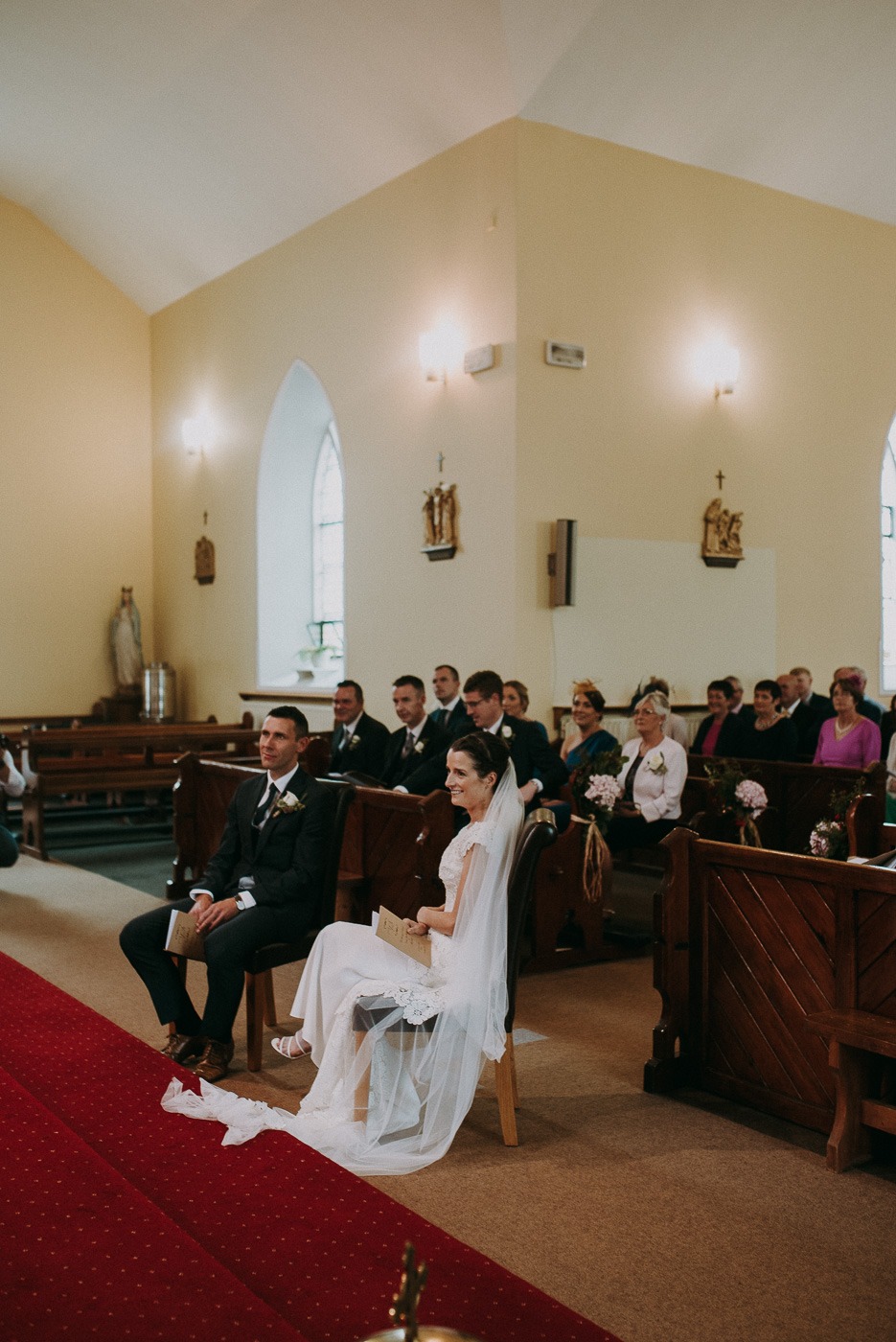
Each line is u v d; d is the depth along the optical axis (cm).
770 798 731
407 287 915
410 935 375
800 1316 263
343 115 890
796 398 984
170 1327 244
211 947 418
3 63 985
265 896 430
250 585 1170
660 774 631
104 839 960
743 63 805
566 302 836
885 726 809
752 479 954
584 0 720
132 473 1355
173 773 978
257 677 1161
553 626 838
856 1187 330
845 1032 333
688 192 900
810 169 944
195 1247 278
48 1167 321
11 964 556
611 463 864
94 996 512
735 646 945
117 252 1267
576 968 580
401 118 864
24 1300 254
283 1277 270
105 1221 290
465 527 865
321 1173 326
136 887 758
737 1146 358
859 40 809
